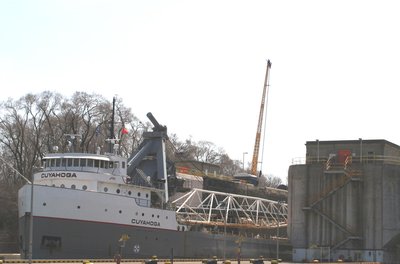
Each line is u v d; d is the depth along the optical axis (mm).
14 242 95062
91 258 67312
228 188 102938
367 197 91938
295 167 97375
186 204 90625
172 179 84938
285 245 96062
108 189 71000
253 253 89438
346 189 93375
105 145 106438
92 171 70562
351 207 92625
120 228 69812
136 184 80250
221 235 83875
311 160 97812
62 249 65375
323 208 94500
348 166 93438
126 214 70562
